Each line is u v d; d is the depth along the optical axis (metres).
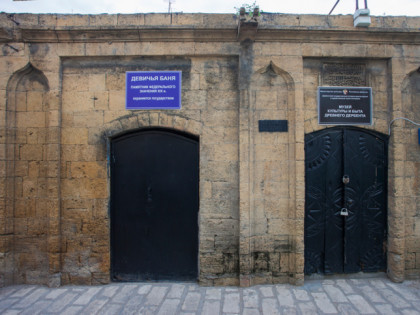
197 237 4.16
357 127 4.18
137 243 4.20
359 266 4.21
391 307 3.39
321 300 3.56
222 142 4.06
